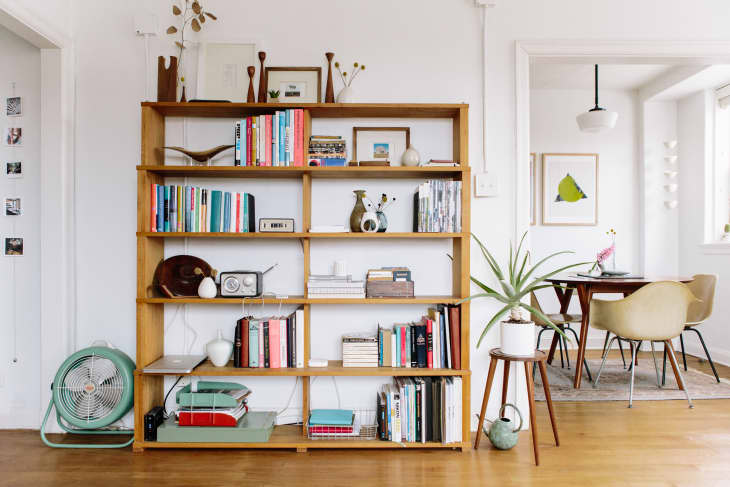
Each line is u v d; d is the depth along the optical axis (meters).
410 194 2.58
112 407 2.32
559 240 4.87
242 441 2.24
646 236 4.76
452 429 2.24
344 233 2.28
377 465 2.09
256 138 2.35
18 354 2.55
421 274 2.56
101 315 2.52
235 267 2.55
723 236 4.23
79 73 2.53
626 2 2.54
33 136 2.57
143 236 2.29
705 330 4.31
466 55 2.55
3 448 2.28
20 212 2.57
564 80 4.61
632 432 2.48
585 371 3.80
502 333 2.25
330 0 2.55
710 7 2.55
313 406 2.54
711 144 4.37
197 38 2.53
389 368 2.29
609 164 4.89
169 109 2.40
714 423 2.61
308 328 2.35
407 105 2.32
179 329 2.54
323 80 2.54
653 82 4.60
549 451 2.24
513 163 2.54
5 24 2.21
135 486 1.89
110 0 2.54
